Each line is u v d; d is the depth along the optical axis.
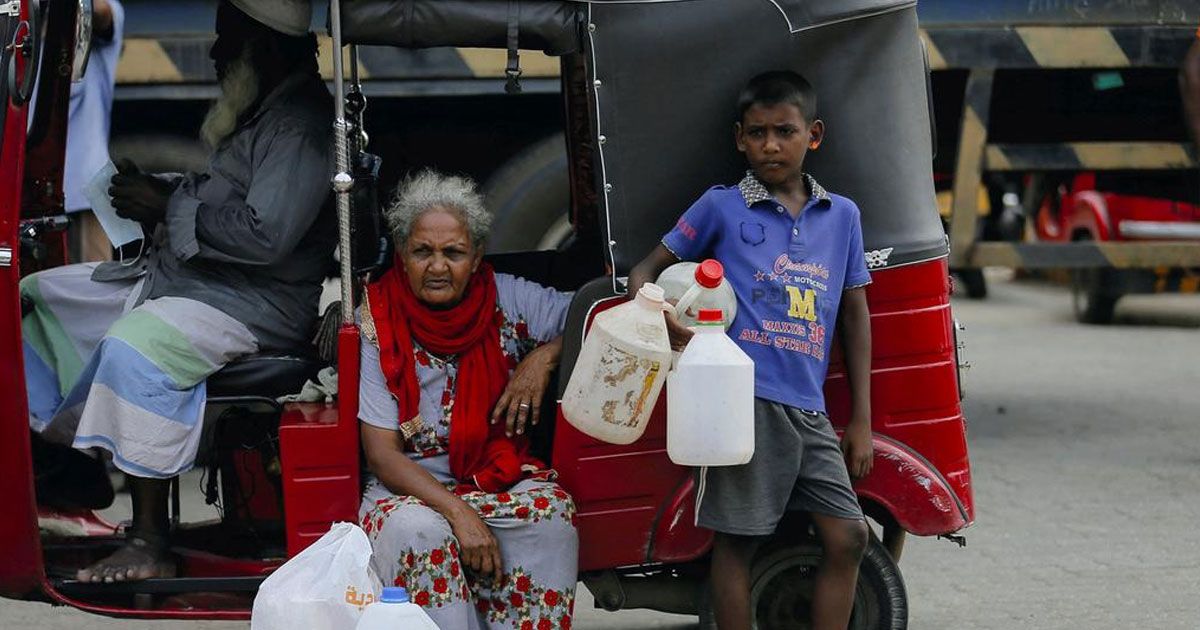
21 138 3.89
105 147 6.09
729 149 4.00
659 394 4.00
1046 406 8.77
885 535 4.43
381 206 5.01
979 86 7.45
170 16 6.79
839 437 4.11
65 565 4.36
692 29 3.95
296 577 3.70
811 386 3.91
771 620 4.22
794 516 4.19
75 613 5.18
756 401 3.88
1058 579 5.54
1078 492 6.80
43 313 4.53
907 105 4.09
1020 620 5.08
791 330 3.88
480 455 4.11
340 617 3.67
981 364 10.27
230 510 4.58
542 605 3.97
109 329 4.26
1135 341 11.31
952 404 4.16
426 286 4.04
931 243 4.11
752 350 3.88
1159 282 11.27
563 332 4.16
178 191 4.35
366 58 6.71
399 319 4.09
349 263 4.01
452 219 4.03
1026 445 7.75
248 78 4.36
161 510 4.26
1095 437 7.93
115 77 6.78
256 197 4.20
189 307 4.23
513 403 4.09
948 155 8.20
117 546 4.46
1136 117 7.91
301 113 4.33
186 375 4.18
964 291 14.80
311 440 4.03
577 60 5.04
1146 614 5.12
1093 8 7.32
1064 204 9.96
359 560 3.71
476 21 3.93
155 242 4.47
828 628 3.97
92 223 6.18
